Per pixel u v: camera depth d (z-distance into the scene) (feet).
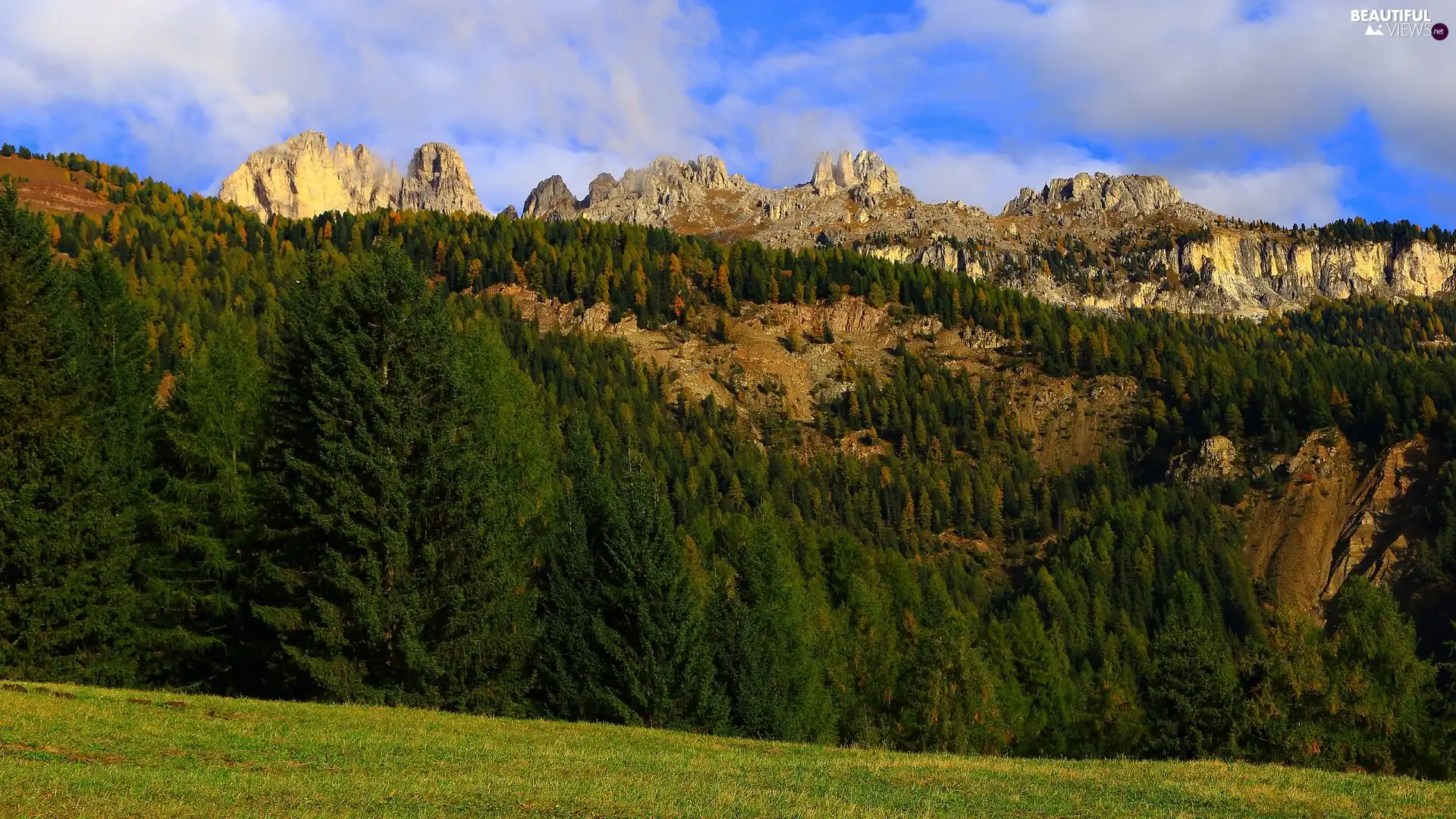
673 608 142.20
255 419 152.25
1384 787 91.97
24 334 123.95
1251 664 166.30
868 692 204.33
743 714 151.74
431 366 133.28
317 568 127.95
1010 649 257.75
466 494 128.77
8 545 112.16
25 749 72.02
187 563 139.54
